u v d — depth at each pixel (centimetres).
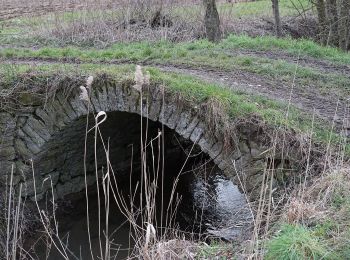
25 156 552
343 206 301
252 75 581
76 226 577
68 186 625
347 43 925
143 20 909
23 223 537
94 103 506
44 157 570
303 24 1123
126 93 486
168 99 462
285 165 399
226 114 435
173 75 527
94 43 816
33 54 689
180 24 891
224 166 441
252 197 420
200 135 451
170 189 662
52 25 911
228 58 657
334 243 266
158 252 289
